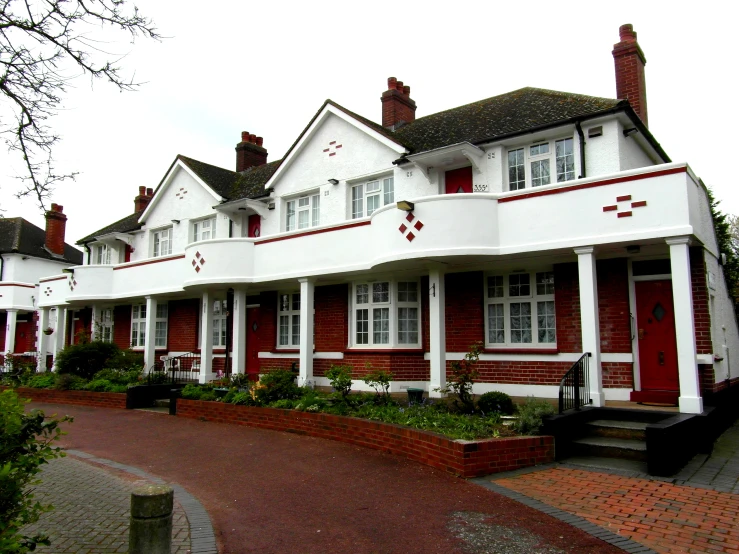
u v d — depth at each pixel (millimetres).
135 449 10516
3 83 6145
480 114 15453
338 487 7270
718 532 5438
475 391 13086
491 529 5570
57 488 7754
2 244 32750
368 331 15094
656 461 7418
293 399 12484
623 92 13812
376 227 12625
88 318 26562
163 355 21672
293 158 17422
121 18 6195
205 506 6727
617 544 5148
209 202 20469
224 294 19156
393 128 18281
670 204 9305
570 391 9695
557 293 12211
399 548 5203
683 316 9047
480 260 11859
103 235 24156
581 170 11703
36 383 19328
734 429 11250
